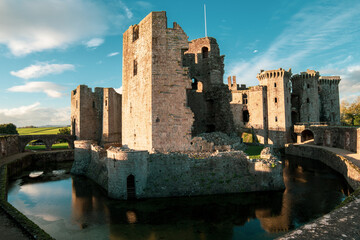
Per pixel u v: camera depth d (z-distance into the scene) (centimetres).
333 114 7625
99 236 1512
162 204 1975
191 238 1466
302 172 3534
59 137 5594
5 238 1167
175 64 2377
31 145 7219
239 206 1945
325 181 2942
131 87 2767
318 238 618
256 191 2233
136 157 2091
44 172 3741
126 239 1466
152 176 2189
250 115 6938
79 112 5662
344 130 4381
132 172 2078
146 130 2384
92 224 1686
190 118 2386
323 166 4031
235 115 7131
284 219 1745
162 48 2359
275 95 6662
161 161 2211
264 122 6700
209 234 1516
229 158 2288
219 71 3716
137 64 2622
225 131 3222
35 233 1183
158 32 2364
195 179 2194
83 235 1534
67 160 5012
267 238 1466
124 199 2073
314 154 4816
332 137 4884
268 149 2595
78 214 1886
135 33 2770
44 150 5409
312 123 6794
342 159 3241
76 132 5878
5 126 7625
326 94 7650
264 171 2255
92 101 5909
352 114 7625
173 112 2345
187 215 1783
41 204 2167
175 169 2206
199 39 3753
